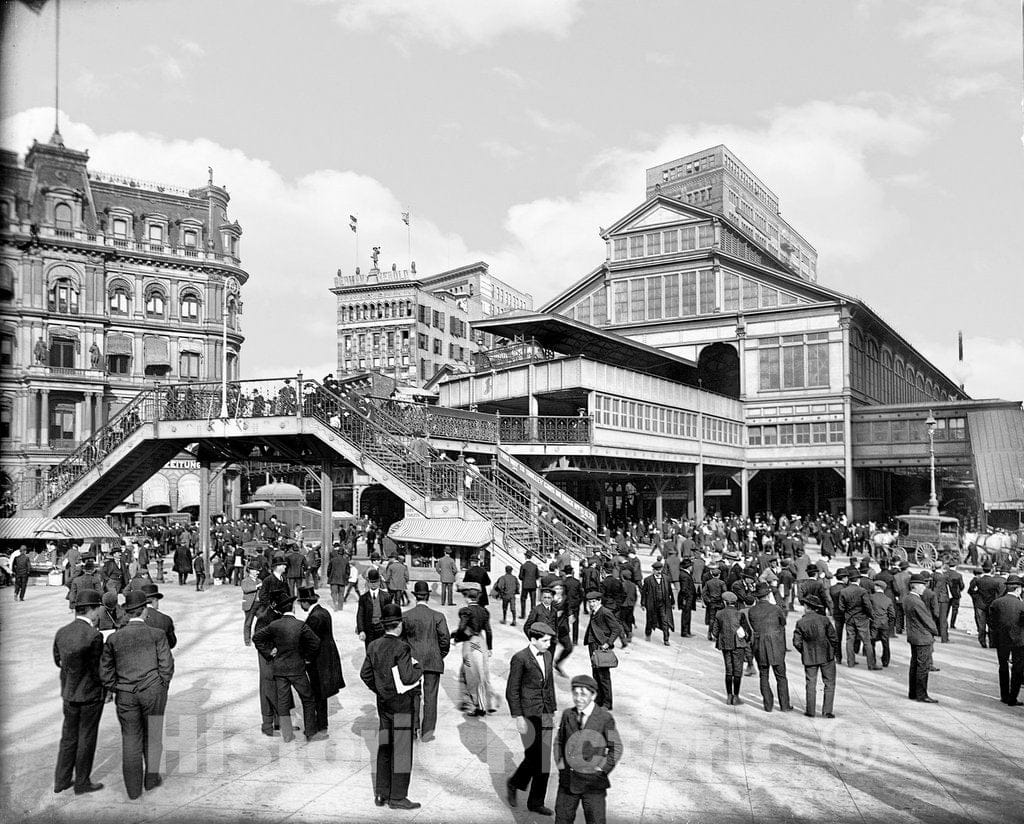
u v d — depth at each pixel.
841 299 51.59
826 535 37.59
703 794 8.43
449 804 8.08
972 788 8.62
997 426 45.53
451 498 25.84
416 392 68.44
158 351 67.19
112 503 32.81
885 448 50.66
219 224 72.25
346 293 99.25
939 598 17.98
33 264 61.25
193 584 29.00
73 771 8.74
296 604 21.50
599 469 40.41
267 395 29.09
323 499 30.41
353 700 12.33
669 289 58.28
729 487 60.84
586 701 6.54
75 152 64.69
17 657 15.49
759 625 11.97
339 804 8.05
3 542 30.67
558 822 6.59
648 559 36.34
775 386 54.06
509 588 19.05
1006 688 12.36
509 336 46.47
